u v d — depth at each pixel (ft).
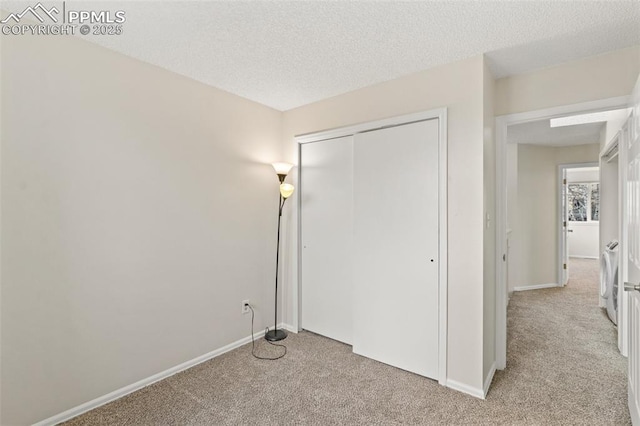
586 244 27.58
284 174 10.05
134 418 6.32
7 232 5.54
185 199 8.27
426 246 7.93
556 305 13.69
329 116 9.89
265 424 6.15
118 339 7.02
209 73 8.11
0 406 5.50
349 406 6.70
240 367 8.39
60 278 6.17
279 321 11.09
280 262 11.16
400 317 8.36
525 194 16.46
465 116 7.32
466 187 7.32
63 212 6.19
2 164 5.48
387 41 6.56
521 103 8.06
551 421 6.17
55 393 6.12
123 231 7.09
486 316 7.41
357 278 9.21
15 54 5.60
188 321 8.37
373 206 8.89
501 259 8.32
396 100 8.41
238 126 9.66
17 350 5.67
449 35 6.31
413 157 8.15
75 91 6.32
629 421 6.13
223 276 9.25
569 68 7.43
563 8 5.42
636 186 5.93
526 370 8.21
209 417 6.36
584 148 16.33
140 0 5.21
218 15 5.65
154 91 7.62
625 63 6.81
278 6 5.40
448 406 6.70
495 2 5.26
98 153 6.67
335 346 9.70
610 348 9.45
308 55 7.16
